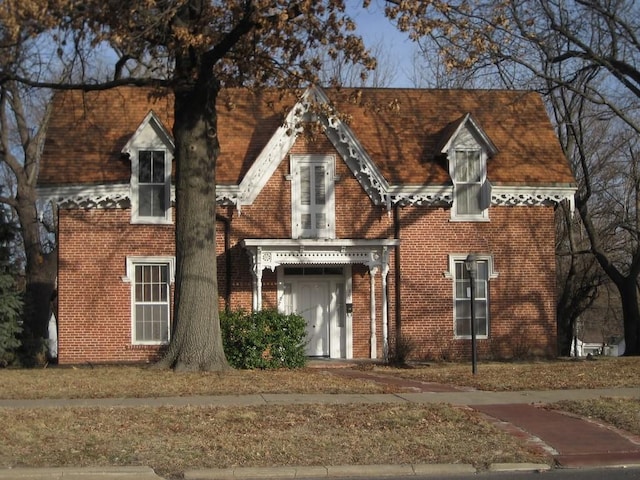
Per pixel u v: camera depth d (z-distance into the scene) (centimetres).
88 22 1731
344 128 2616
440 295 2688
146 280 2616
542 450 1177
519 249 2742
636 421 1350
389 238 2662
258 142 2741
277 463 1089
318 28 1905
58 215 2606
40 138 3212
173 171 2625
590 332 5950
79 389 1617
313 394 1595
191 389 1623
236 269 2603
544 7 2452
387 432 1241
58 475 1012
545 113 2980
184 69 1886
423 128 2853
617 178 3741
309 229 2636
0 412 1331
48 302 3080
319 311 2684
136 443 1147
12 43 1809
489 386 1748
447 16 1864
